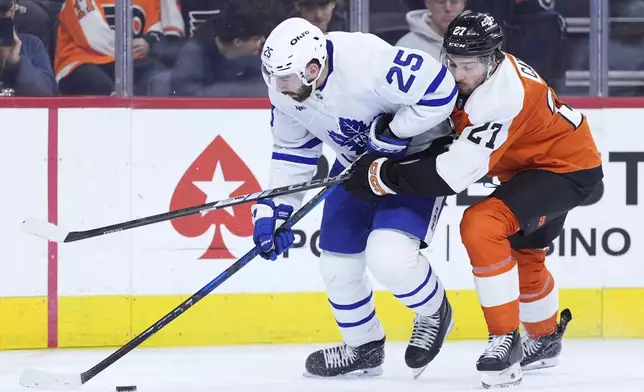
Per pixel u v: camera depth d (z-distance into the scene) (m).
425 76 8.40
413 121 8.56
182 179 12.38
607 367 10.60
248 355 11.65
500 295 9.13
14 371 10.80
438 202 9.40
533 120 9.05
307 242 12.48
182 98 12.38
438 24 12.88
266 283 12.46
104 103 12.30
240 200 9.13
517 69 8.98
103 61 12.62
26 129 12.22
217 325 12.45
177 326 12.41
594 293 12.70
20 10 12.53
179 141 12.38
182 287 12.38
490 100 8.73
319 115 8.91
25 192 12.23
